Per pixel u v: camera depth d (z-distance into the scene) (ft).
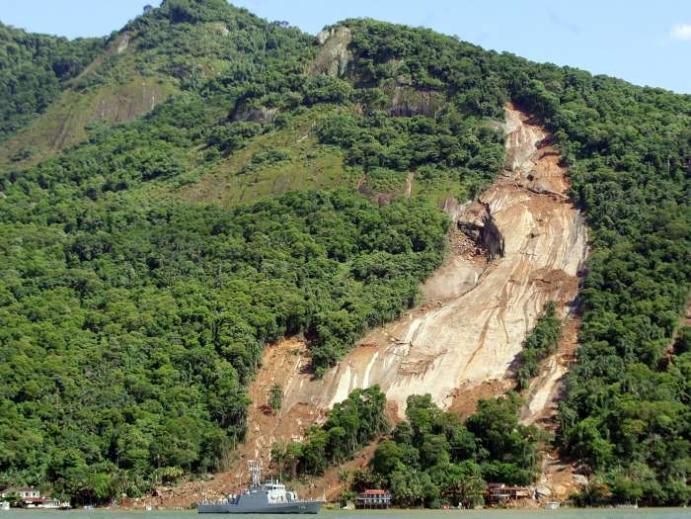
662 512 633.20
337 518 621.31
